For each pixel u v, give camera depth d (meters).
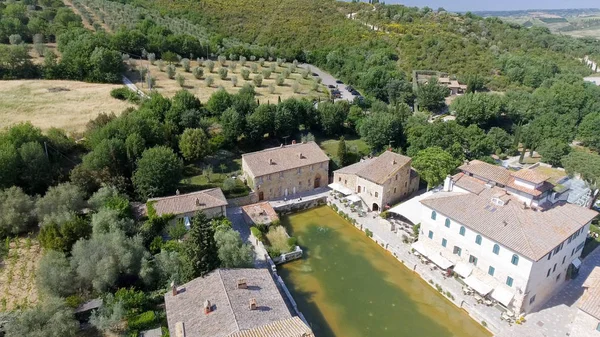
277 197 77.56
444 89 125.69
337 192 80.31
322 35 183.12
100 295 46.53
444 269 55.75
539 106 118.88
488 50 158.50
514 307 48.81
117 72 111.75
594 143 103.69
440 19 194.25
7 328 37.94
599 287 42.66
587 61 171.38
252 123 92.62
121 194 65.06
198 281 45.72
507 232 49.69
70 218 54.81
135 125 76.38
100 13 154.50
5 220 54.88
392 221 69.94
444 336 47.91
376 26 185.62
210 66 132.00
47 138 71.62
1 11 126.94
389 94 131.12
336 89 137.12
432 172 75.75
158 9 191.50
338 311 51.41
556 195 58.16
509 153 101.75
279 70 148.50
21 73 102.56
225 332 37.16
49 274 45.84
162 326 44.31
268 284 46.31
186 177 78.56
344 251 63.81
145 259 49.56
